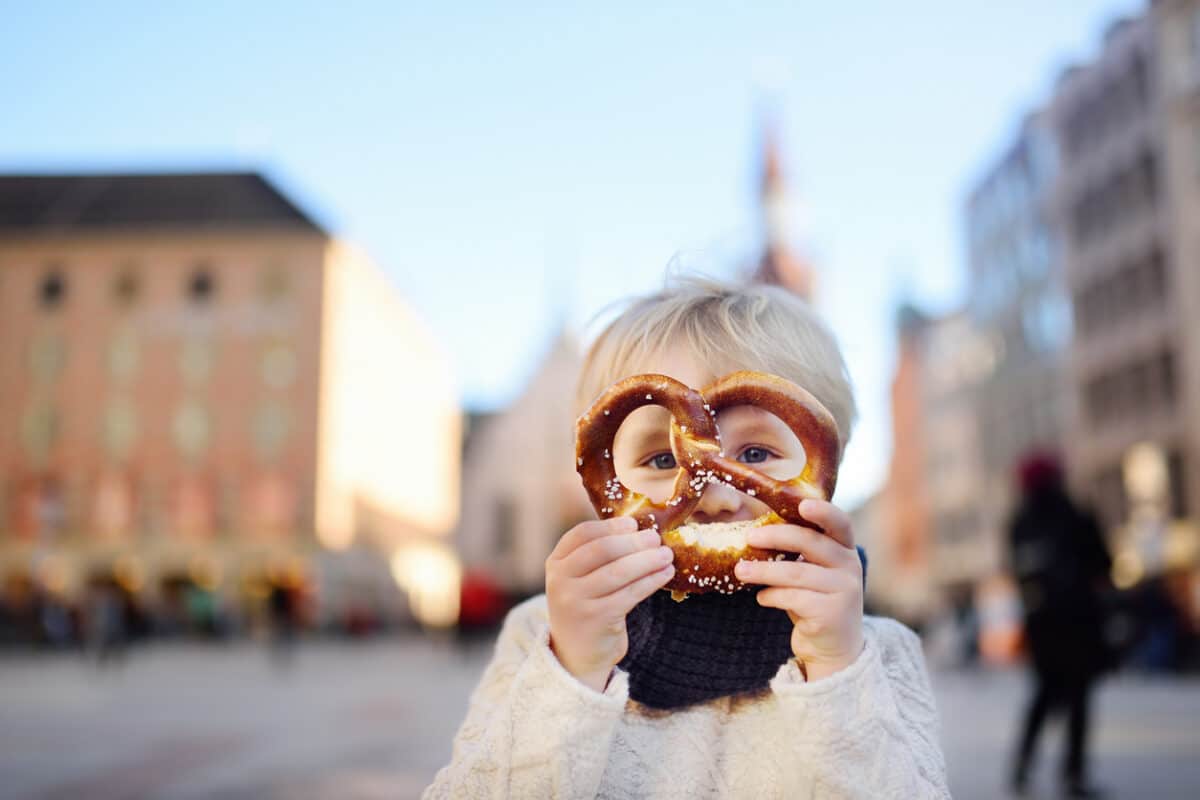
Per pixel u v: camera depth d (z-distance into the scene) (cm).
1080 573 630
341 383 5416
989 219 5400
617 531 179
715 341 211
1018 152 4959
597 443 190
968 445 6041
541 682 182
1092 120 4125
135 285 5300
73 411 5238
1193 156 3500
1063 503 642
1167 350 3675
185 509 5147
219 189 5462
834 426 186
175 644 4466
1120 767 750
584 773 179
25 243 5306
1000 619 2598
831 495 183
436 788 196
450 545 7831
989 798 629
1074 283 4278
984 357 5541
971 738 962
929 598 6606
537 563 5594
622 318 227
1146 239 3766
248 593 5066
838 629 178
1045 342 4731
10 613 3322
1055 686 635
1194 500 3478
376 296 5966
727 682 193
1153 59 3672
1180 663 2055
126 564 5116
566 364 5762
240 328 5222
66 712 1273
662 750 197
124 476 5178
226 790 682
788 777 187
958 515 6159
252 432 5175
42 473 5203
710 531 184
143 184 5512
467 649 2578
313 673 2300
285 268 5250
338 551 5319
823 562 179
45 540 5003
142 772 765
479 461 5734
